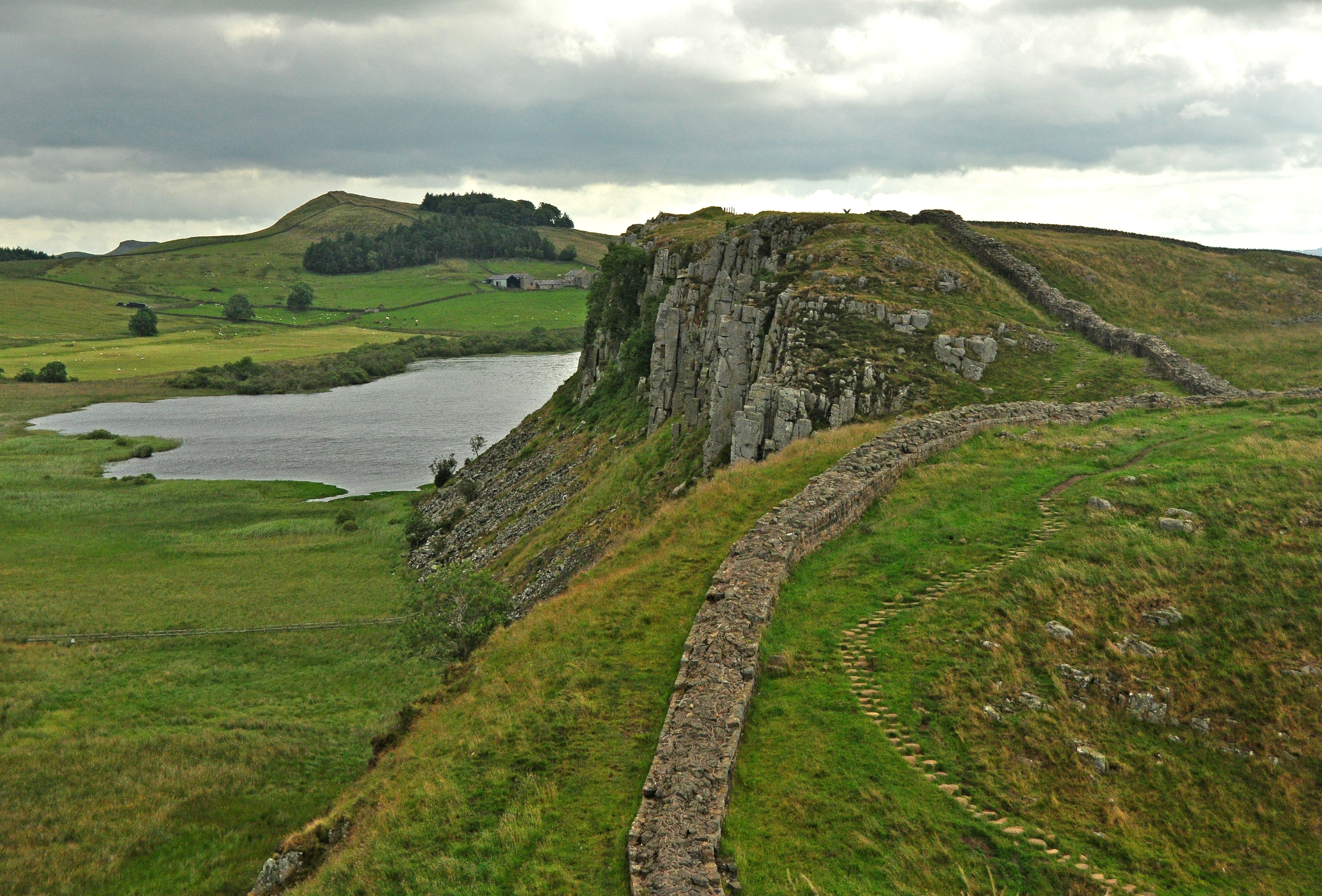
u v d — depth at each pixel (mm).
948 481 30844
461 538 68438
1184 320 67312
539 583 48406
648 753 17875
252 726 37406
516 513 69375
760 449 47000
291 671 44500
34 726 37938
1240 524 23672
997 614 21484
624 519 50469
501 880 14820
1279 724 17234
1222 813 15773
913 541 26203
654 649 22453
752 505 32406
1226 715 17719
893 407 47281
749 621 21047
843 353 51844
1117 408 41438
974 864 14297
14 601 55062
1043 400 48969
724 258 74812
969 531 26359
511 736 19547
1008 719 17984
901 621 21797
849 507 28234
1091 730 17797
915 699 18672
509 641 27062
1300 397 39281
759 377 54062
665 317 71000
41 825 29703
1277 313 69250
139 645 48031
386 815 18578
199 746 35406
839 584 24078
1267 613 19797
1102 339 58719
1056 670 19438
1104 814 15750
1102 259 76062
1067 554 23750
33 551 67312
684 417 61125
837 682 19359
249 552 67500
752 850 14289
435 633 44969
